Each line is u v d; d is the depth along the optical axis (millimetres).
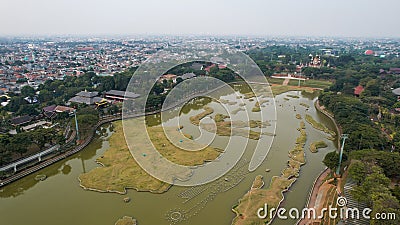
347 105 136000
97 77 196375
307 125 131375
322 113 151250
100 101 152375
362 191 64375
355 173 71375
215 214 68000
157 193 75688
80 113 127438
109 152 99812
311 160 96062
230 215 67688
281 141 110750
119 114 141375
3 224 64812
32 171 88562
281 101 174250
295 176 84375
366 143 91312
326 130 122938
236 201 72938
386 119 131625
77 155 102062
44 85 181250
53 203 72750
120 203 72062
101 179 82438
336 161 82000
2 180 82125
